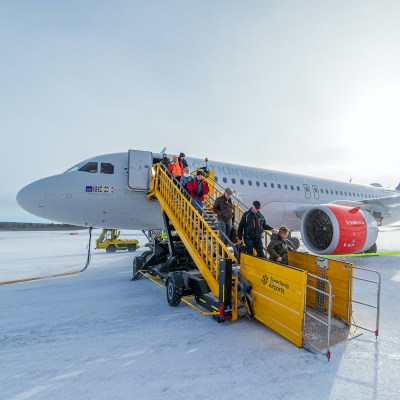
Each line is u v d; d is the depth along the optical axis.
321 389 2.52
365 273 8.00
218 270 4.59
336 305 4.21
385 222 15.30
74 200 8.44
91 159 9.09
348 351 3.24
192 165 10.13
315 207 8.42
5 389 2.56
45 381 2.69
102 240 16.67
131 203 8.97
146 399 2.39
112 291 6.32
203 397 2.41
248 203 11.09
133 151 8.92
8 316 4.63
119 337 3.71
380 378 2.70
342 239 7.76
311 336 3.56
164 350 3.31
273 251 4.87
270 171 12.84
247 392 2.47
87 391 2.52
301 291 3.32
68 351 3.32
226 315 4.18
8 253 15.58
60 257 13.43
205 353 3.22
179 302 5.11
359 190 17.25
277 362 3.00
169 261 6.56
